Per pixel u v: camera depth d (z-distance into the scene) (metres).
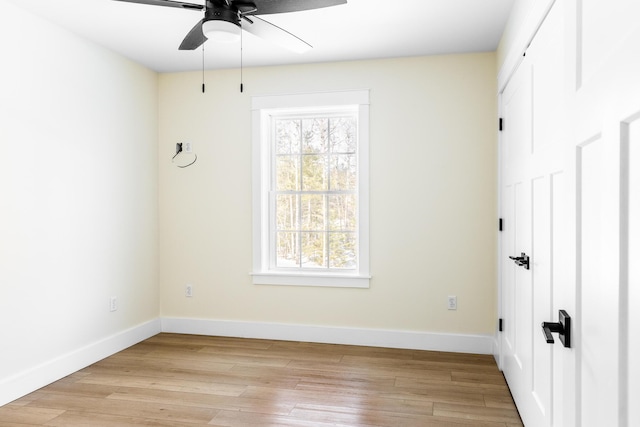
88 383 2.98
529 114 2.22
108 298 3.55
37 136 2.88
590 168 1.08
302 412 2.54
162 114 4.18
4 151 2.66
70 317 3.17
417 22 2.98
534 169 2.12
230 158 4.05
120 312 3.69
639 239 0.80
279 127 4.09
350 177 3.93
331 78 3.83
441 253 3.67
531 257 2.19
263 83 3.97
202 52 3.59
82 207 3.27
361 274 3.81
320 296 3.90
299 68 3.89
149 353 3.59
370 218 3.79
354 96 3.79
